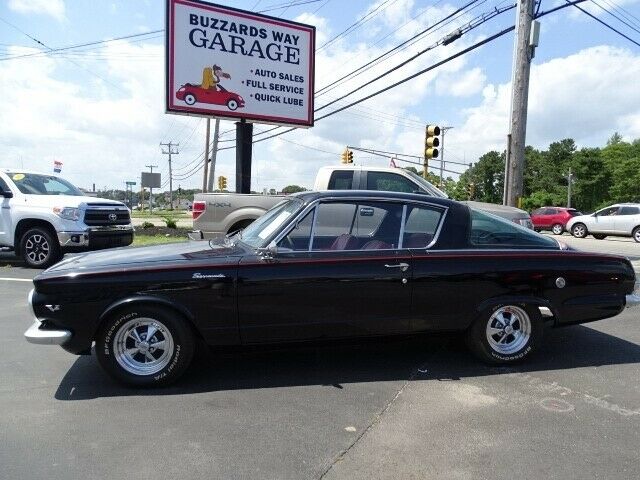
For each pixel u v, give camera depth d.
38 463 3.00
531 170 97.31
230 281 4.13
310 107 15.11
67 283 3.97
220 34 13.76
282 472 2.93
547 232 31.11
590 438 3.36
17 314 6.53
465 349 5.24
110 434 3.37
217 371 4.58
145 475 2.89
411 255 4.44
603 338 5.69
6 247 10.67
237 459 3.07
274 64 14.48
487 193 110.19
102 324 4.05
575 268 4.72
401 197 4.64
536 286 4.63
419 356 5.02
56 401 3.90
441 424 3.55
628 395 4.09
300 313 4.25
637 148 77.56
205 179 31.83
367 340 4.46
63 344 4.00
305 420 3.60
